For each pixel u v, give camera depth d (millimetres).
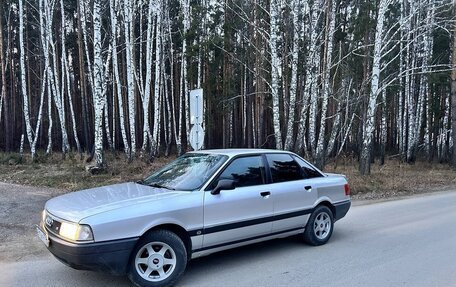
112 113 30031
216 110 25484
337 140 27359
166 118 32656
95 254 4230
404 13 22766
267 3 22391
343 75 21969
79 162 18875
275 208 5797
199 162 5730
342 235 7238
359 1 22844
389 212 9570
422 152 32344
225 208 5203
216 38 22234
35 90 33156
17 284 4801
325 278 5020
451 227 7871
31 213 8836
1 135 31844
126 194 5020
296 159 6488
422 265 5523
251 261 5695
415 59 24672
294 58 16031
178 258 4738
